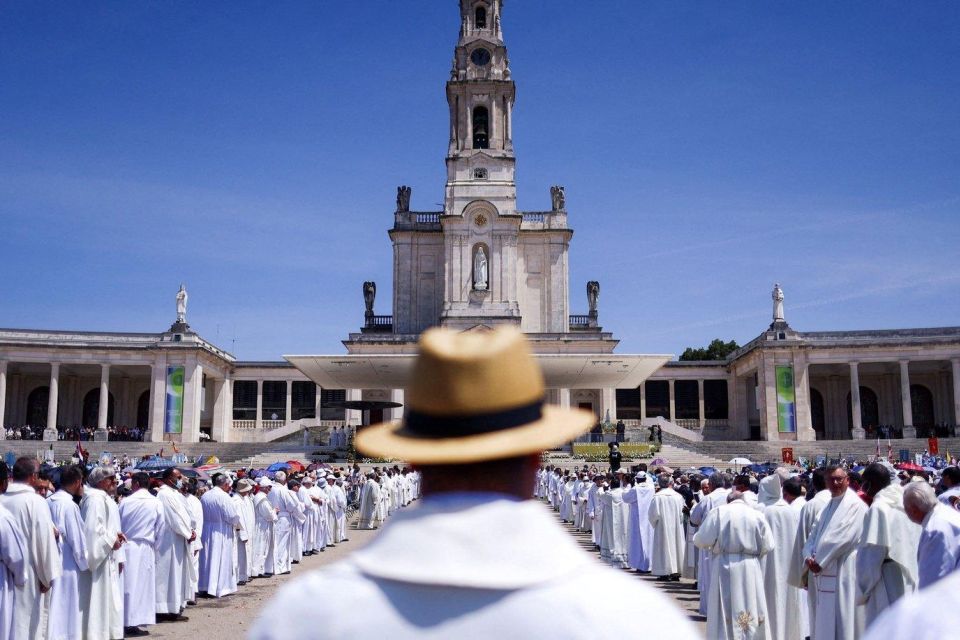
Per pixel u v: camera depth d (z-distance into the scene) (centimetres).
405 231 7688
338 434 6806
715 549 1265
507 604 216
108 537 1323
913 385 8288
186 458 6362
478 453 229
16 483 1181
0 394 7250
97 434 7394
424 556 224
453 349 243
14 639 1130
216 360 8050
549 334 7300
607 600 221
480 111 7656
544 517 241
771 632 1327
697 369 8569
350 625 221
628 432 6800
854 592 1081
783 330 7425
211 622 1608
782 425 7244
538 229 7706
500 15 7850
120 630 1382
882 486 1086
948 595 253
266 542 2270
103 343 7669
